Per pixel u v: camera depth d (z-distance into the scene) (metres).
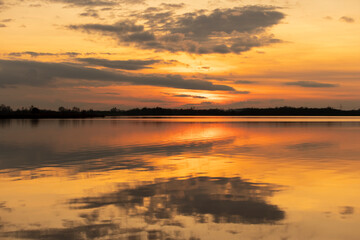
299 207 11.25
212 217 10.21
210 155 24.86
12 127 69.81
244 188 13.99
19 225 9.52
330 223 9.69
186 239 8.50
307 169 18.56
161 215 10.39
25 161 21.80
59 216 10.30
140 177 16.42
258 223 9.70
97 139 39.50
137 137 42.88
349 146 31.14
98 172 17.81
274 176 16.58
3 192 13.35
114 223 9.65
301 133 50.19
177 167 19.44
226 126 77.06
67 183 15.03
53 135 45.97
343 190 13.58
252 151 27.42
